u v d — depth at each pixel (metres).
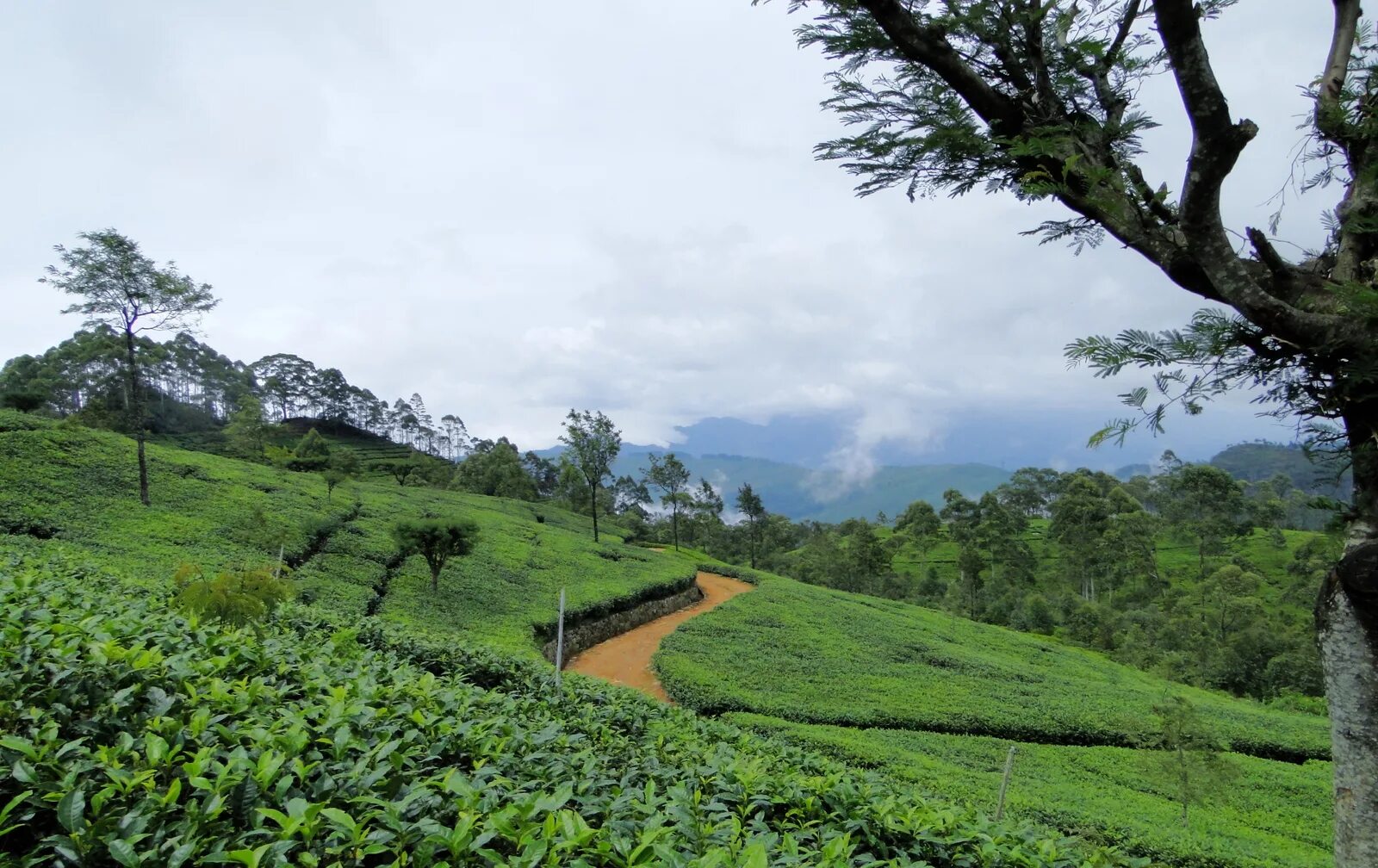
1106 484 67.62
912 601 54.75
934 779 12.98
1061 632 45.88
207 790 3.09
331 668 5.74
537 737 4.92
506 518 44.00
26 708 3.58
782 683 19.84
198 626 6.18
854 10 3.63
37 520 20.19
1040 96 3.40
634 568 35.94
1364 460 2.89
